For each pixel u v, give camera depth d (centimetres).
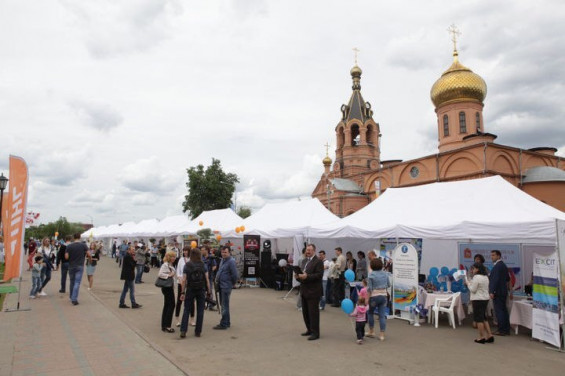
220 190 4225
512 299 965
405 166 3909
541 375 605
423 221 1113
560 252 794
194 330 884
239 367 623
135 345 729
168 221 3034
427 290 1090
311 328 818
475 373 611
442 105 4031
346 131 5209
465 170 3275
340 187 4631
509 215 988
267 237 1712
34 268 1280
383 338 819
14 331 823
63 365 608
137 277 1841
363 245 1709
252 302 1319
